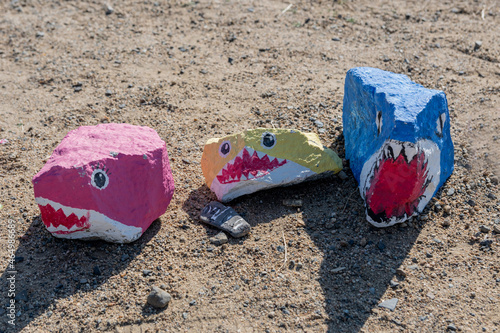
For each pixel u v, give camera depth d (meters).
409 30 7.11
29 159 4.83
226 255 3.82
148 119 5.41
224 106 5.62
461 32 6.99
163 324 3.34
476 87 5.79
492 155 4.69
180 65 6.38
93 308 3.44
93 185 3.61
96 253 3.84
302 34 7.09
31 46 6.79
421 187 3.95
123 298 3.51
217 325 3.33
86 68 6.31
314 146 4.30
